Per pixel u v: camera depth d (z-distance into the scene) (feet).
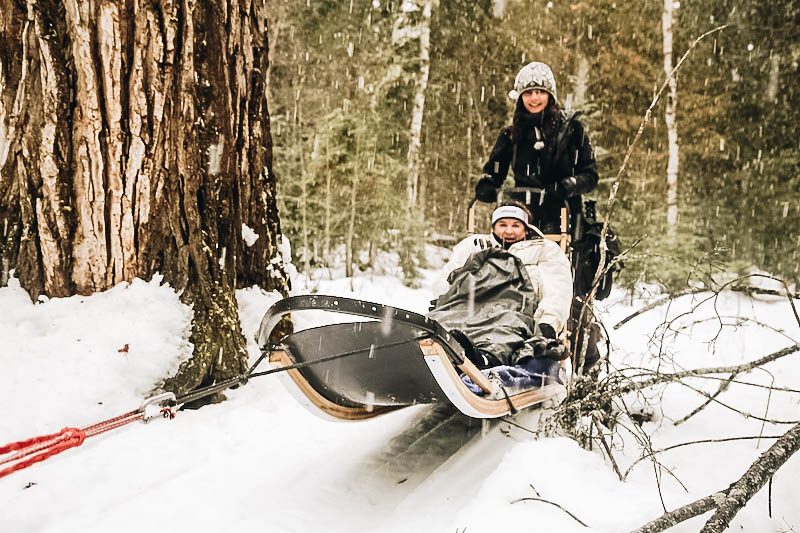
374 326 8.55
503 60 56.03
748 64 47.96
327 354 9.25
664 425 11.44
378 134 34.65
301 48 50.37
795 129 44.34
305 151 31.24
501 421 11.82
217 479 9.45
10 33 11.87
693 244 31.65
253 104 14.78
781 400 12.55
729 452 10.08
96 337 11.69
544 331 12.20
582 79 51.67
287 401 12.82
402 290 28.43
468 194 54.95
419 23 46.68
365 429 11.71
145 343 11.87
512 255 12.84
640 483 8.70
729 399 12.83
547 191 15.55
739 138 47.11
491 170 16.31
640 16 51.16
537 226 15.62
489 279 12.65
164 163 12.67
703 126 48.14
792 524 7.75
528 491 7.93
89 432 8.09
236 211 14.19
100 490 9.00
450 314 12.16
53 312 11.88
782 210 39.01
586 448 9.71
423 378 9.14
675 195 42.93
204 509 8.51
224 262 13.60
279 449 10.68
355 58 49.29
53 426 10.37
